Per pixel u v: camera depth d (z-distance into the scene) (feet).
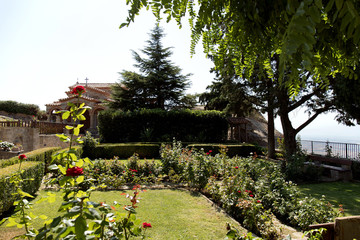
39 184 21.02
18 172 9.92
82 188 22.13
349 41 3.30
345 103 27.30
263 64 4.60
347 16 1.76
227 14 3.83
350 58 3.53
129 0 3.14
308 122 41.68
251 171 26.18
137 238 12.00
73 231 4.47
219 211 16.87
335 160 32.27
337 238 6.22
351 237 6.17
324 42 3.41
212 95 81.66
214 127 59.36
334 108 38.45
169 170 27.84
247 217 13.91
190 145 45.91
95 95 92.79
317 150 41.04
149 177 26.23
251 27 3.71
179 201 19.12
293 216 14.80
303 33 1.80
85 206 4.92
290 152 41.68
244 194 16.83
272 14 3.36
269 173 24.03
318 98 39.58
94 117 88.89
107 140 56.59
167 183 26.27
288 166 30.81
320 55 3.53
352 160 32.42
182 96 73.87
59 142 50.72
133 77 67.31
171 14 3.34
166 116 57.67
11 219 6.21
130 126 56.80
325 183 28.63
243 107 48.65
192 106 77.51
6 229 12.96
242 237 6.25
